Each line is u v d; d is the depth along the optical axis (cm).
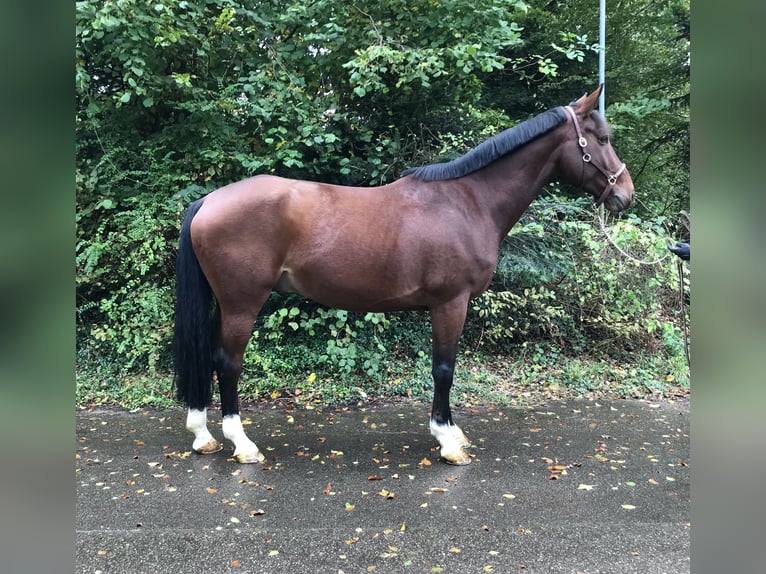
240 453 260
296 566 172
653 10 795
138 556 178
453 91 448
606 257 440
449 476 243
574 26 774
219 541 187
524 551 180
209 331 265
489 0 390
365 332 434
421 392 384
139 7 356
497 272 421
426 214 252
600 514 206
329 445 286
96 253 379
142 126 437
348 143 434
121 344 388
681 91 771
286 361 411
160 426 320
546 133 259
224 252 243
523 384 404
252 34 422
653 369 425
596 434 302
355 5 404
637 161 773
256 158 398
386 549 181
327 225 246
